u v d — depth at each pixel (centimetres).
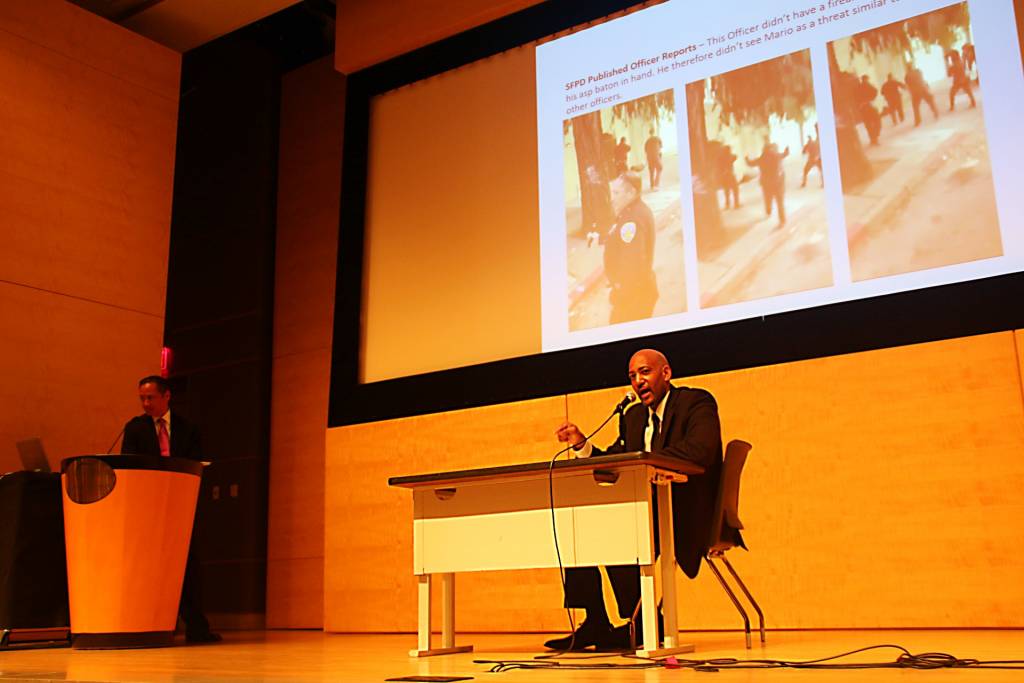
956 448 418
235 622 724
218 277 797
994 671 204
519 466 280
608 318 519
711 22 519
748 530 459
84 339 561
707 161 505
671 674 216
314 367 739
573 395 519
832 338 453
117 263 586
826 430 448
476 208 579
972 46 441
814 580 440
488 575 532
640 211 520
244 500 742
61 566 413
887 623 421
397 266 603
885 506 430
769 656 271
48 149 563
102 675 249
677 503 314
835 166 467
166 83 636
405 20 617
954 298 427
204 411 780
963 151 436
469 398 555
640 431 345
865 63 468
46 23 574
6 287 531
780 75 492
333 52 781
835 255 460
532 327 545
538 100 569
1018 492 404
